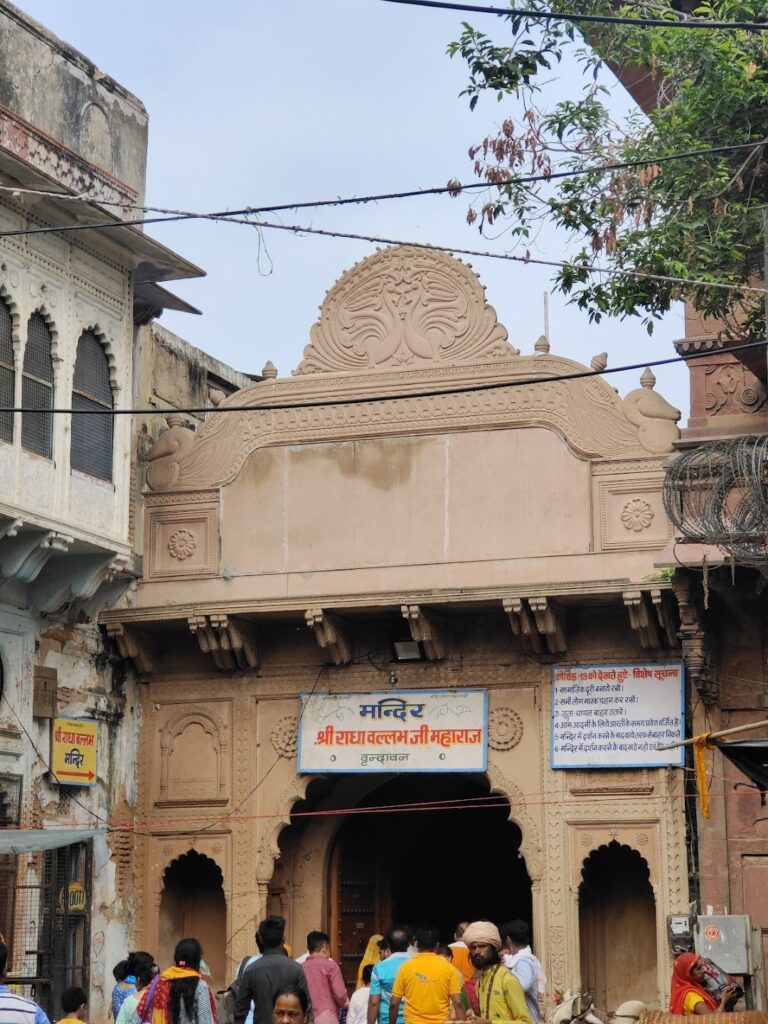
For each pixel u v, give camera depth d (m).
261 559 16.88
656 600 15.17
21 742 15.68
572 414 16.22
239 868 16.66
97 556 16.06
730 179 13.83
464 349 16.62
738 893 15.21
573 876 15.72
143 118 17.16
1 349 14.80
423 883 20.06
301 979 9.88
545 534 16.08
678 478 14.34
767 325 11.65
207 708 17.11
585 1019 12.08
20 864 15.48
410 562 16.42
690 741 10.81
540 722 16.06
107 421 16.36
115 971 12.20
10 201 14.93
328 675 16.80
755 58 13.72
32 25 15.41
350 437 16.84
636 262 13.93
